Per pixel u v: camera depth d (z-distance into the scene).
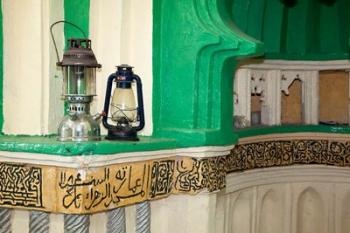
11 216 1.60
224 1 1.90
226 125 1.87
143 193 1.67
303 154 2.67
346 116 2.75
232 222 2.34
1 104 1.68
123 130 1.62
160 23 1.80
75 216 1.48
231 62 1.88
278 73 2.61
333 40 2.68
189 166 1.79
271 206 2.63
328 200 2.70
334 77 2.77
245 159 2.37
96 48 1.75
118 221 1.61
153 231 1.78
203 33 1.75
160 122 1.81
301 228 2.74
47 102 1.66
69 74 1.61
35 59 1.64
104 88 1.75
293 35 2.67
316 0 2.66
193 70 1.78
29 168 1.50
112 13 1.74
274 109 2.60
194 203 1.81
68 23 1.72
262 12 2.47
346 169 2.64
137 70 1.78
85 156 1.43
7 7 1.67
